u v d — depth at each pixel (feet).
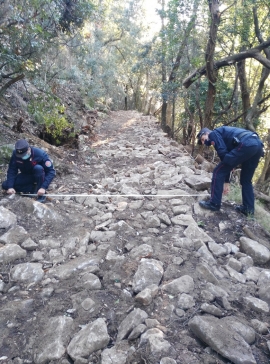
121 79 82.23
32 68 17.02
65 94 43.78
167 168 20.90
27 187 15.21
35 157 14.55
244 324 8.05
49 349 7.35
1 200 13.67
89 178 20.01
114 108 86.38
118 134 40.34
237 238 12.69
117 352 7.18
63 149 25.32
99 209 14.75
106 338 7.49
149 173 20.02
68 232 12.41
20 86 27.78
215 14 30.32
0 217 12.16
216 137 13.07
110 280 9.63
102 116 54.54
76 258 10.76
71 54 38.50
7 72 21.61
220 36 35.73
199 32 36.27
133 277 9.57
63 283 9.60
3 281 9.64
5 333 7.84
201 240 11.69
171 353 7.06
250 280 10.21
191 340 7.55
